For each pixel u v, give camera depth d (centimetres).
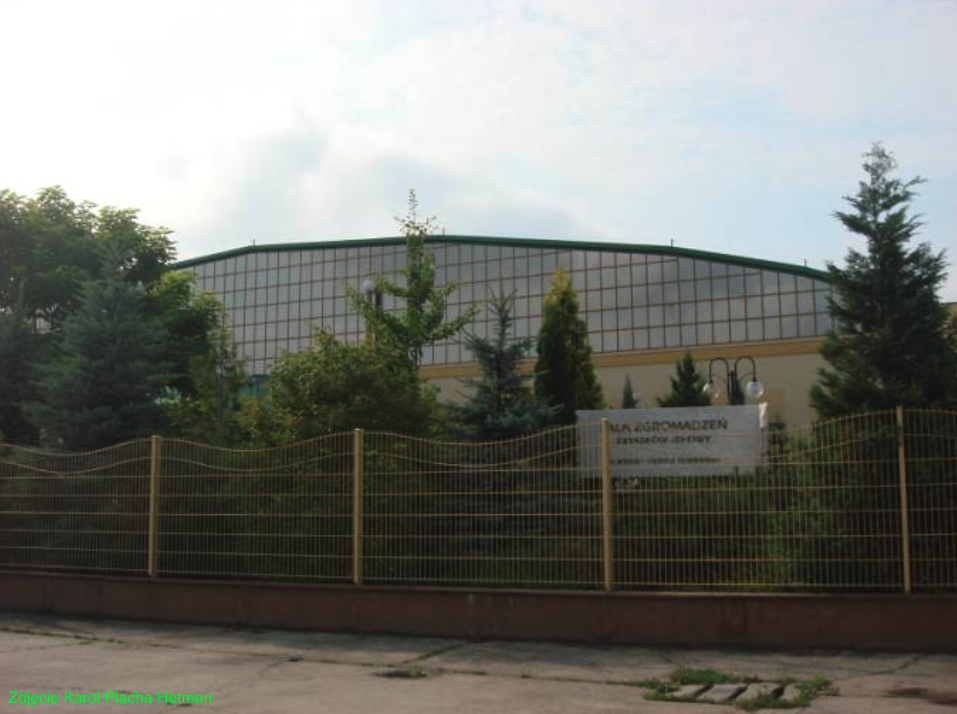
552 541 1063
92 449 1709
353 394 1405
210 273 5928
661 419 1078
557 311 2008
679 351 4653
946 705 742
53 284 2805
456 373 4984
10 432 2077
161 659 973
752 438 1050
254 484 1198
